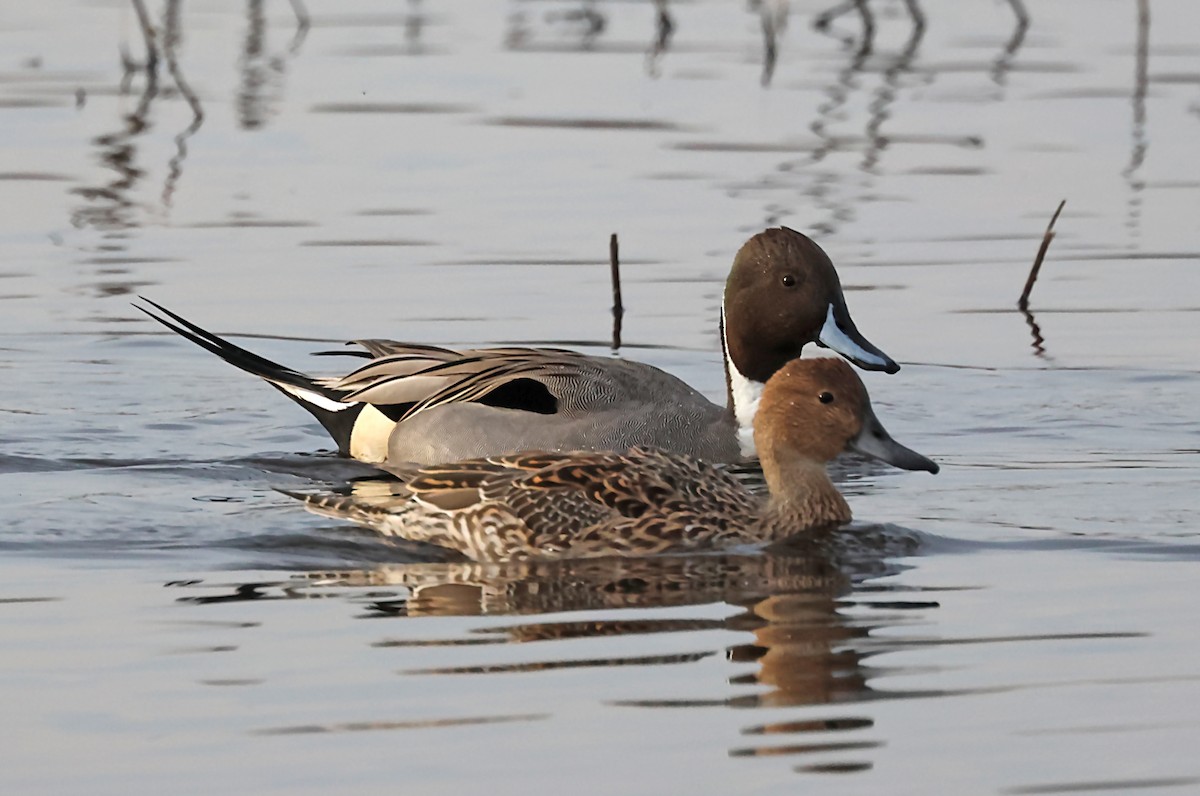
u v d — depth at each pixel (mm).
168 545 11977
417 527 12141
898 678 9305
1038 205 21594
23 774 8203
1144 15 27438
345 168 23125
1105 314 18125
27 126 24969
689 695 9078
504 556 11852
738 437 15266
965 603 10562
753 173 22828
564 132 24812
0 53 29109
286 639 9930
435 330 17594
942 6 33875
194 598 10734
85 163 23281
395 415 14977
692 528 12000
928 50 30125
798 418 12406
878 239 20328
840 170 23000
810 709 8891
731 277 15766
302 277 19078
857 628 10102
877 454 12383
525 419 14711
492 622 10258
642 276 19125
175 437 15047
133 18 31844
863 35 31453
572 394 14828
